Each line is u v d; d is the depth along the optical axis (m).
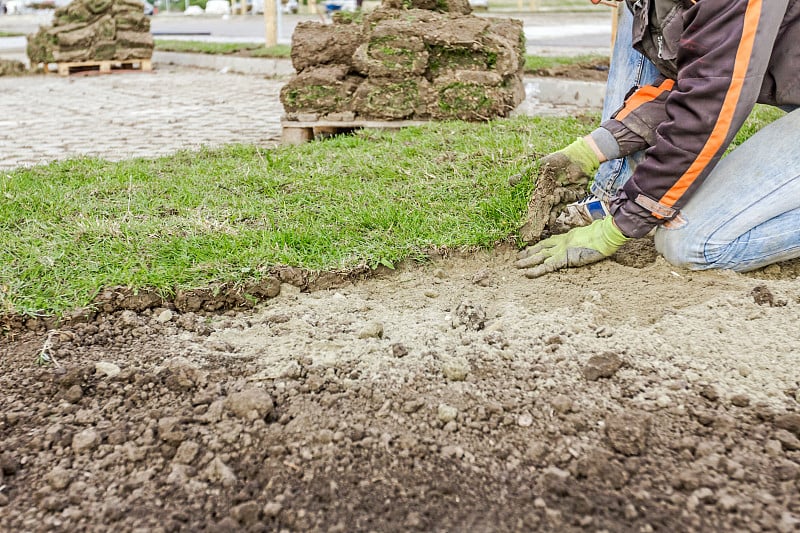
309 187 3.84
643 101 2.91
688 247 2.81
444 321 2.64
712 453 1.92
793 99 2.54
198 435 2.04
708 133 2.43
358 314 2.71
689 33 2.42
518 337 2.50
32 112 7.61
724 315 2.57
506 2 30.69
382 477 1.88
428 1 5.82
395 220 3.34
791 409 2.08
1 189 3.82
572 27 17.52
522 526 1.71
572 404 2.12
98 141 5.85
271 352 2.45
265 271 2.88
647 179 2.63
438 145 4.46
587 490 1.81
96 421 2.12
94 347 2.52
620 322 2.58
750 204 2.69
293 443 2.00
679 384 2.20
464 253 3.12
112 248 3.06
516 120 5.23
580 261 2.94
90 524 1.76
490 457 1.95
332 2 21.92
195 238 3.13
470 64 5.55
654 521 1.71
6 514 1.80
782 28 2.43
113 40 12.21
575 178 2.97
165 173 4.29
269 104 7.87
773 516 1.70
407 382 2.26
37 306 2.63
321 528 1.73
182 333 2.61
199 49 13.49
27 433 2.09
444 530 1.71
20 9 40.78
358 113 5.67
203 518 1.78
